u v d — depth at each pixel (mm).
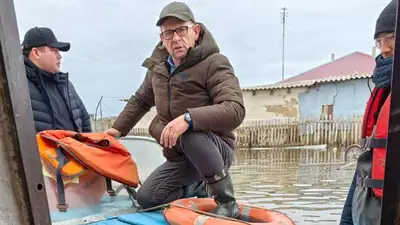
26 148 844
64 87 2953
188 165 2539
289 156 13398
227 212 2199
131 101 2973
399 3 874
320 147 16938
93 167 2412
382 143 1586
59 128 2820
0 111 821
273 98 20859
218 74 2279
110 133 2896
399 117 886
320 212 4984
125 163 2598
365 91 18953
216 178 2199
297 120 18094
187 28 2289
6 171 824
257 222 2137
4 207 814
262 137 18312
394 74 887
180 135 2215
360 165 1780
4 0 811
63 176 2357
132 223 2230
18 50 836
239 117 2207
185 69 2332
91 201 2490
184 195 2680
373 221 1615
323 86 19797
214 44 2369
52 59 2781
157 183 2520
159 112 2537
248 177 8273
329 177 7910
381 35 1706
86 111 3289
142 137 3297
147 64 2561
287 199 5828
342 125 17078
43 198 879
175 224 2072
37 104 2705
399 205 893
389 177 904
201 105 2350
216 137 2295
